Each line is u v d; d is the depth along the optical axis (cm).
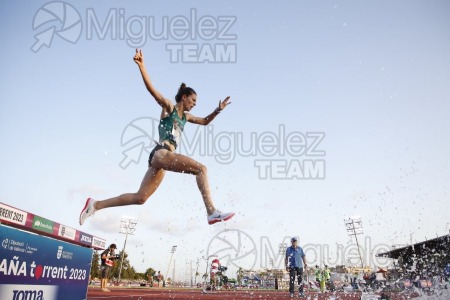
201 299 725
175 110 271
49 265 262
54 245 268
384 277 1297
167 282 3033
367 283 1514
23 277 231
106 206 270
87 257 329
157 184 267
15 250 223
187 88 286
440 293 648
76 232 300
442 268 976
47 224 254
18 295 226
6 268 215
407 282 906
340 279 1752
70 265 295
